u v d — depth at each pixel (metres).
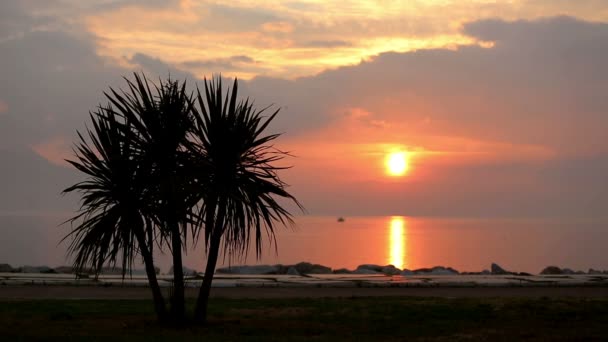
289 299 20.06
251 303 19.17
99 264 14.74
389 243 81.00
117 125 15.02
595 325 15.34
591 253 69.19
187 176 14.79
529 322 15.80
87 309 17.86
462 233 111.31
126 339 13.86
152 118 14.98
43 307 18.11
